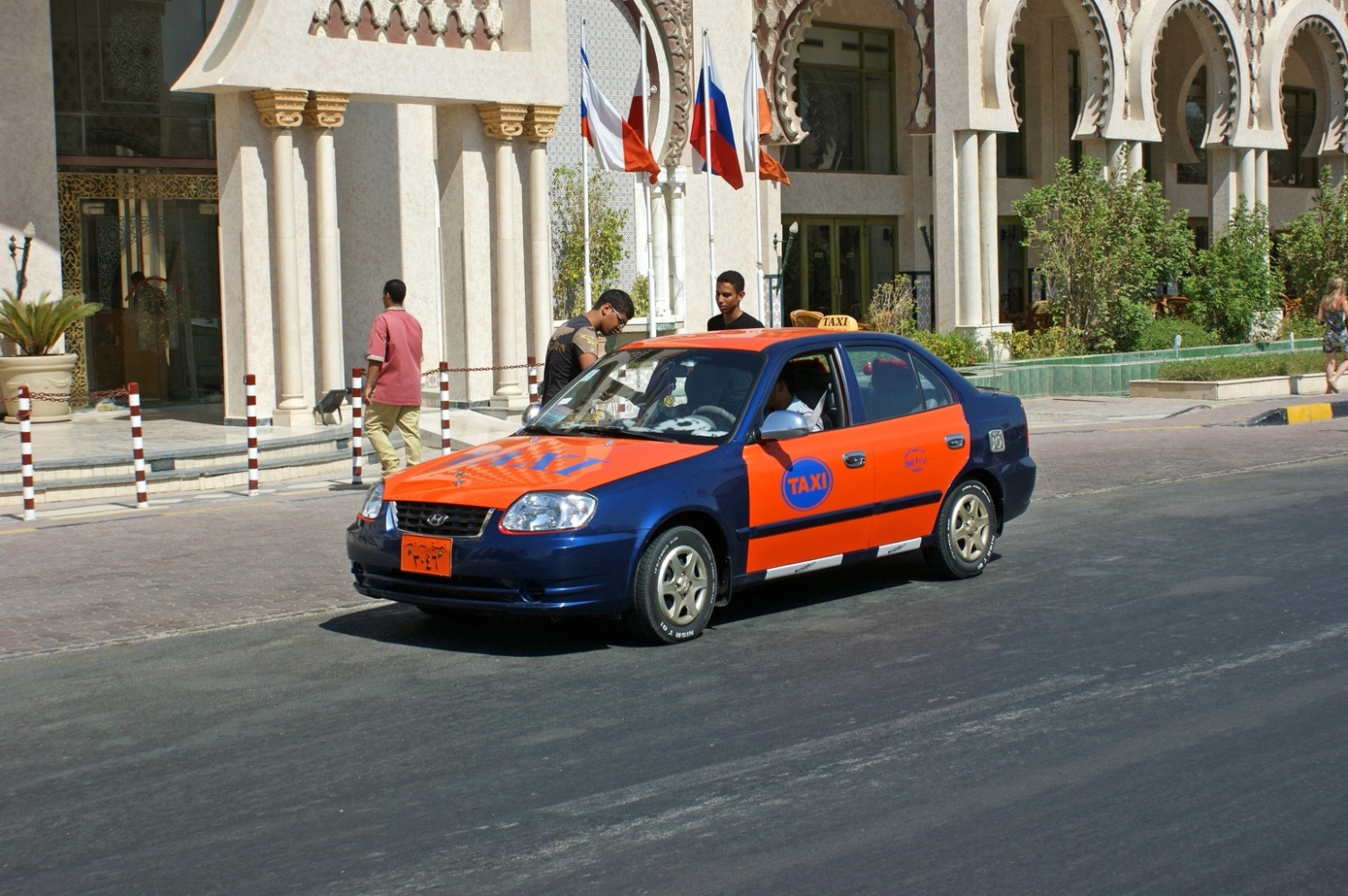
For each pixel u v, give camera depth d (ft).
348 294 69.26
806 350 30.50
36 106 63.41
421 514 26.91
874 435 30.81
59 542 39.27
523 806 18.71
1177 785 19.06
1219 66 111.55
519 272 67.62
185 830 18.17
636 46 83.10
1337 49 120.26
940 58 91.71
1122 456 55.57
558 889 16.08
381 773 20.18
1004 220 118.21
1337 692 23.12
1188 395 81.41
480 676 25.30
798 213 105.09
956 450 32.42
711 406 29.27
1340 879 16.07
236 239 58.85
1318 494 44.19
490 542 25.82
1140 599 30.35
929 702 23.11
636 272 84.17
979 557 33.22
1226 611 29.01
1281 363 85.87
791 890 15.96
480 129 66.54
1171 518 40.81
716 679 24.72
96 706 24.02
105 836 18.07
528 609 25.77
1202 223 138.41
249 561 36.32
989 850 17.01
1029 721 21.99
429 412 66.44
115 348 68.28
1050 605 30.07
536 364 62.44
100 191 67.41
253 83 57.36
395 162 69.92
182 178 69.62
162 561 36.47
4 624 30.14
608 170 75.41
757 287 88.12
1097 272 93.25
